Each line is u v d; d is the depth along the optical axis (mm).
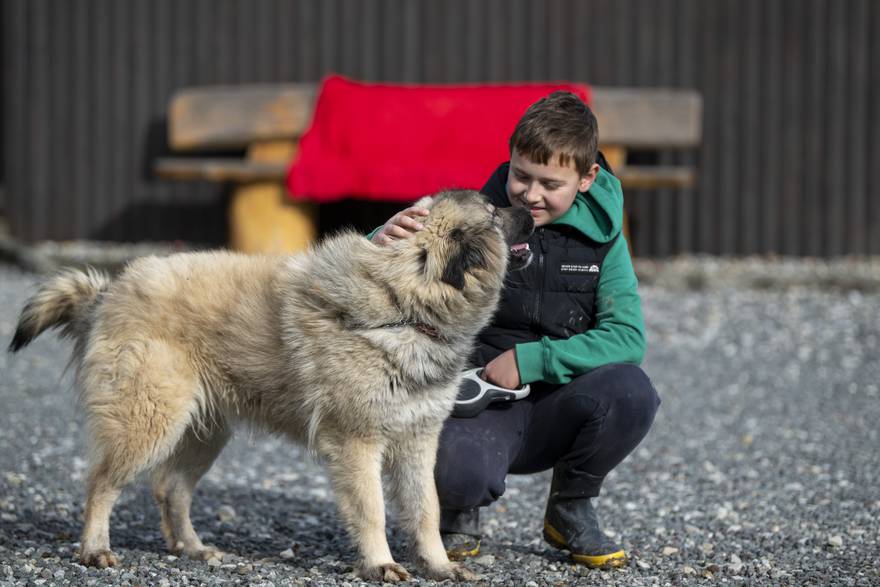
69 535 6262
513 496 7453
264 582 5312
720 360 12078
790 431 9312
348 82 14617
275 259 6031
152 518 6848
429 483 5527
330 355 5395
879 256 16328
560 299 5738
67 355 12102
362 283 5406
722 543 6270
